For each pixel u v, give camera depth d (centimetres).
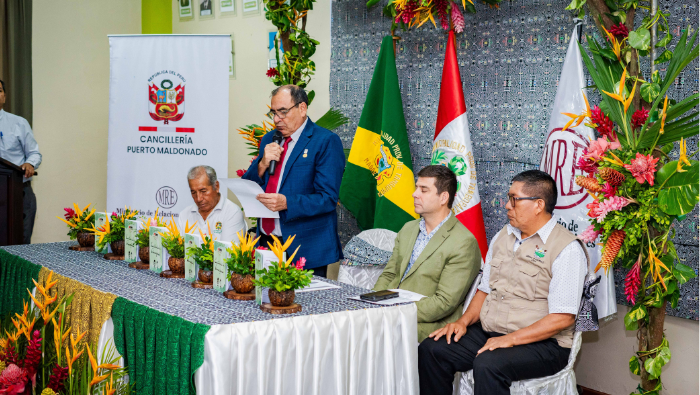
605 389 304
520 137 329
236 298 194
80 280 215
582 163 227
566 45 309
